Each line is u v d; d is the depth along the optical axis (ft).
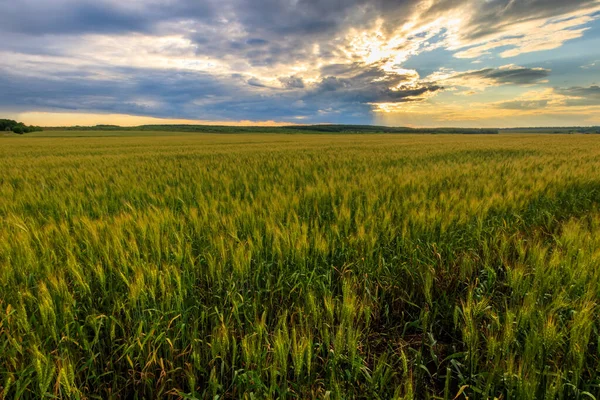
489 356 6.05
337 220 13.15
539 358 5.86
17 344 6.12
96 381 6.42
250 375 5.93
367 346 7.55
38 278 8.59
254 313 8.11
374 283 9.92
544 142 104.83
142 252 9.94
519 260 10.05
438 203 15.84
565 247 10.58
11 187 22.17
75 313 7.54
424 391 6.67
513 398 5.38
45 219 14.38
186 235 11.75
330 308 7.29
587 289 7.81
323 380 6.42
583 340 5.95
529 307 6.79
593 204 18.07
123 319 7.91
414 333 8.49
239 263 9.16
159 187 23.12
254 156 50.62
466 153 54.24
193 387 5.85
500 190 19.04
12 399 6.09
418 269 10.26
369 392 6.06
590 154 47.60
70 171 32.22
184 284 8.36
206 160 44.32
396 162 39.22
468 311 6.73
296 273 9.39
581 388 6.16
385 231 12.23
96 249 10.03
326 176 26.43
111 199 18.99
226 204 16.19
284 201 15.90
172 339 7.23
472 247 11.87
